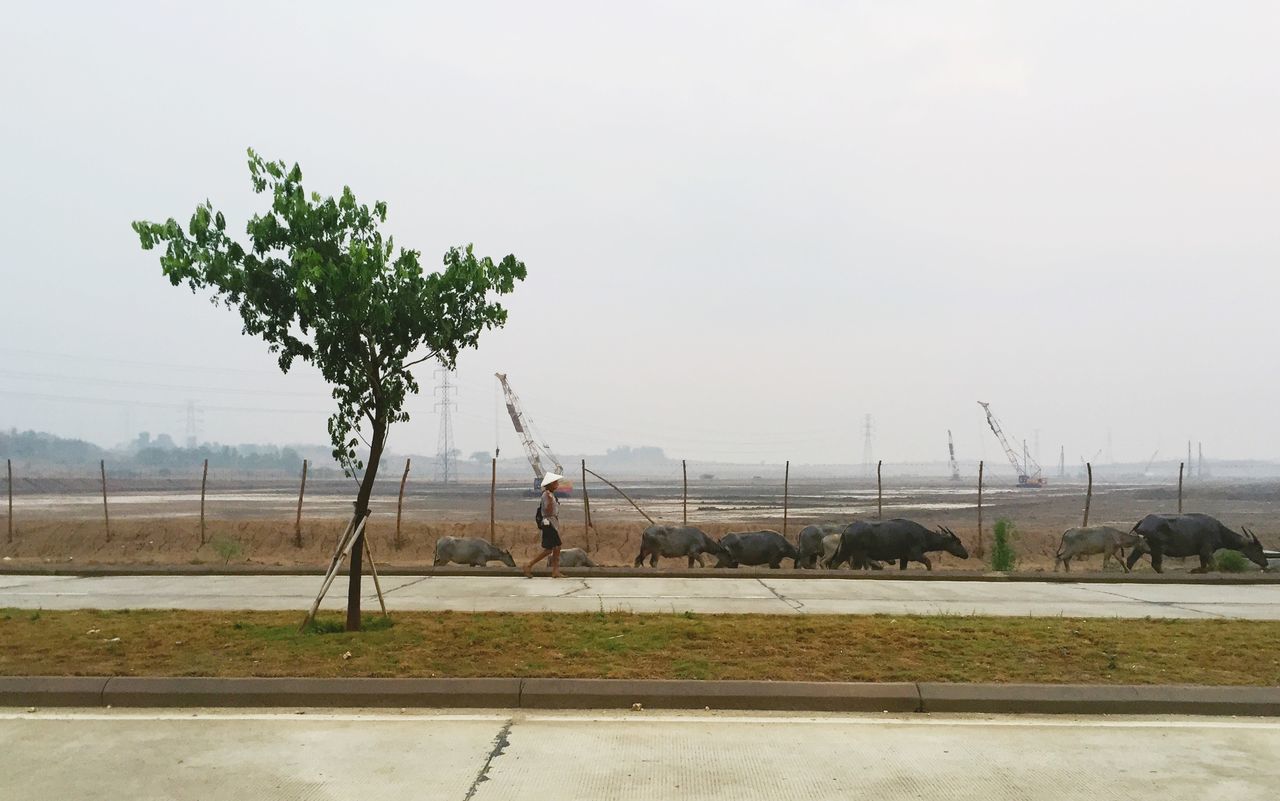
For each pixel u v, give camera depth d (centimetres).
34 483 8994
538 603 1156
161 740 590
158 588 1322
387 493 9006
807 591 1300
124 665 734
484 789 508
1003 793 505
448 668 734
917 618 1002
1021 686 688
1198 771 541
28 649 794
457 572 1527
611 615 1009
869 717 656
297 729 616
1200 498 8181
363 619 976
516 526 3102
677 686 687
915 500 7669
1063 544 1956
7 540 2639
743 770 541
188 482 12312
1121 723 642
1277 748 586
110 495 7662
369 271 841
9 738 592
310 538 2703
